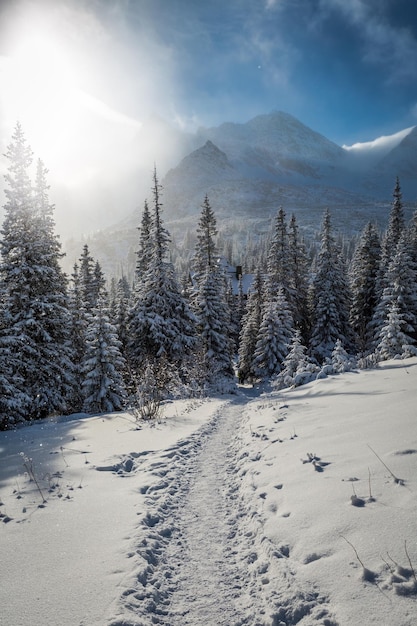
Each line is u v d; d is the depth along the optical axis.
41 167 21.09
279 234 38.25
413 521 3.47
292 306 37.00
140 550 4.00
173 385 21.11
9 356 16.50
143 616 3.05
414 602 2.62
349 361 15.84
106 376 19.44
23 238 18.53
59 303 19.98
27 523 4.75
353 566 3.14
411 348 14.80
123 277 57.75
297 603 2.98
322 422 7.89
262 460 6.65
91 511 5.05
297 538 3.85
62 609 3.08
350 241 174.75
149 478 6.39
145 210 34.91
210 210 35.06
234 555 4.04
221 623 3.03
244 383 43.53
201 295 32.59
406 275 27.50
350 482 4.60
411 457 4.75
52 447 9.04
